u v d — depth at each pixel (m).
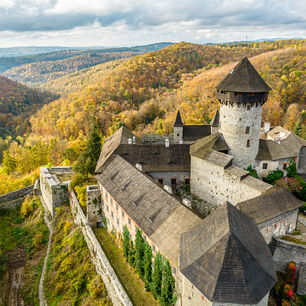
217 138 53.31
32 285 45.97
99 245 42.41
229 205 26.89
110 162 51.59
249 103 48.66
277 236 36.91
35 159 99.56
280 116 124.12
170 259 29.14
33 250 54.31
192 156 53.41
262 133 74.00
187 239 27.88
